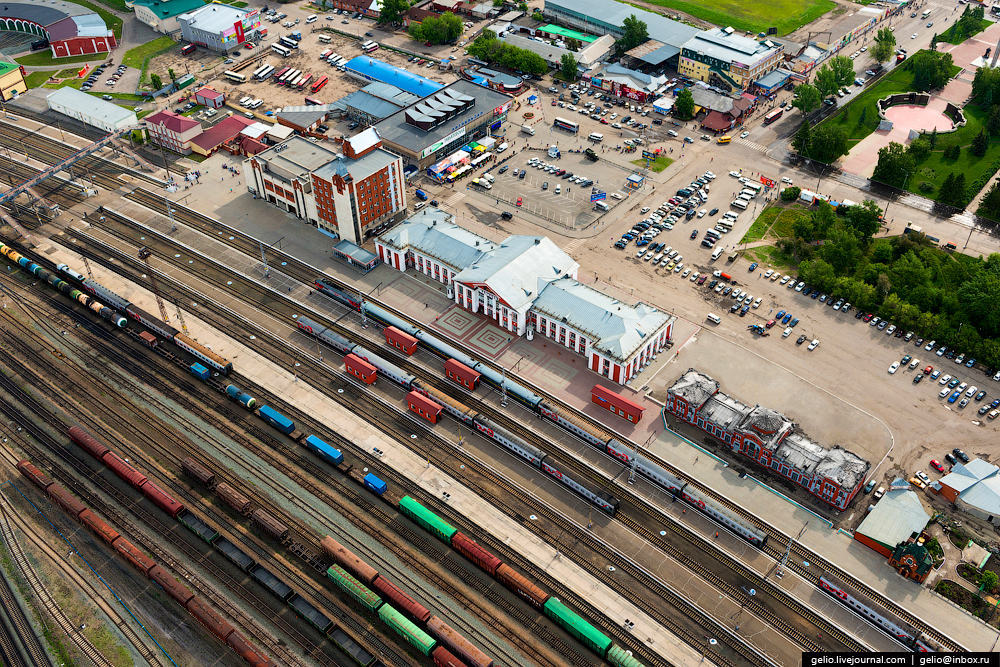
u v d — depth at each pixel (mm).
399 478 198125
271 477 198750
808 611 169500
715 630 166500
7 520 191375
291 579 175750
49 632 168750
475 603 171250
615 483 196375
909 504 184000
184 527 188000
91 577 178750
